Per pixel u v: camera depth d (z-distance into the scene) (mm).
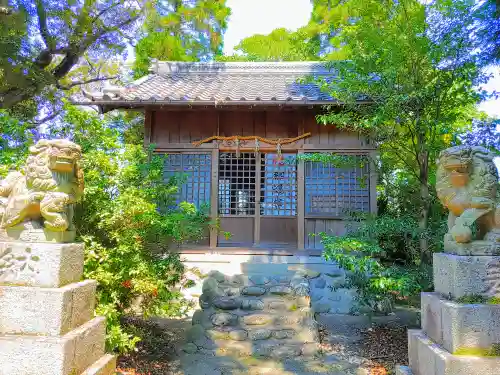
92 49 9078
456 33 4543
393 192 5746
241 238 7629
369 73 5035
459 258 2551
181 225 4648
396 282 4035
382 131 5000
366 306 5762
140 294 4242
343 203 7434
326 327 5383
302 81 5859
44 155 2695
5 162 4191
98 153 3998
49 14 7992
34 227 2699
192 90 8109
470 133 5016
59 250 2580
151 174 4641
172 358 4344
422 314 2973
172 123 7770
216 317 4980
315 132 7578
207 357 4340
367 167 7414
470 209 2637
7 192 2773
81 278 2980
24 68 7859
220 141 7645
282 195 7766
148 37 11477
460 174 2654
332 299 6035
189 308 5492
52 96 8602
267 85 8773
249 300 5328
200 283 6246
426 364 2641
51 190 2674
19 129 4648
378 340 4918
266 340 4645
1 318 2467
